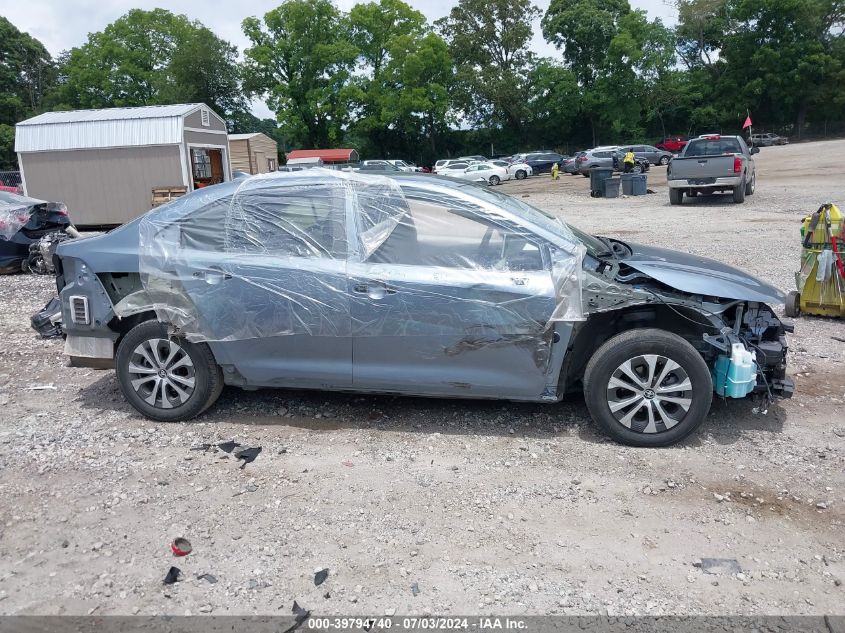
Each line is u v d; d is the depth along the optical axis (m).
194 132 21.36
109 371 6.06
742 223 15.32
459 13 64.69
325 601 3.01
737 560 3.29
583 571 3.21
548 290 4.24
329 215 4.55
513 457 4.30
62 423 4.87
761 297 4.41
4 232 11.12
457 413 4.95
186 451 4.42
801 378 5.59
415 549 3.38
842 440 4.49
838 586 3.10
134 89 62.09
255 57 57.88
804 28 60.25
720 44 65.88
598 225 16.17
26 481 4.03
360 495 3.87
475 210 4.44
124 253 4.75
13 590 3.08
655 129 67.19
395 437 4.59
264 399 5.24
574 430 4.68
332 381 4.64
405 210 4.50
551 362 4.38
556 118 64.06
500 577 3.17
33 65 71.12
